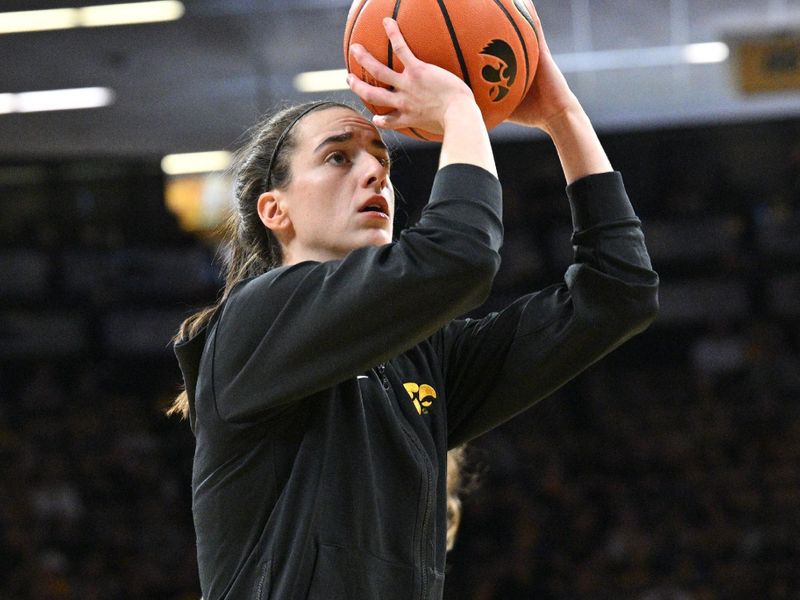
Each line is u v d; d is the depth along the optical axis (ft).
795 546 43.68
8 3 40.09
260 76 46.37
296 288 7.69
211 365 8.07
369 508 7.82
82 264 57.41
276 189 8.87
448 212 7.48
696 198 57.31
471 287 7.35
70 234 57.26
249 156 9.30
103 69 45.21
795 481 47.09
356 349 7.46
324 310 7.47
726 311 57.31
